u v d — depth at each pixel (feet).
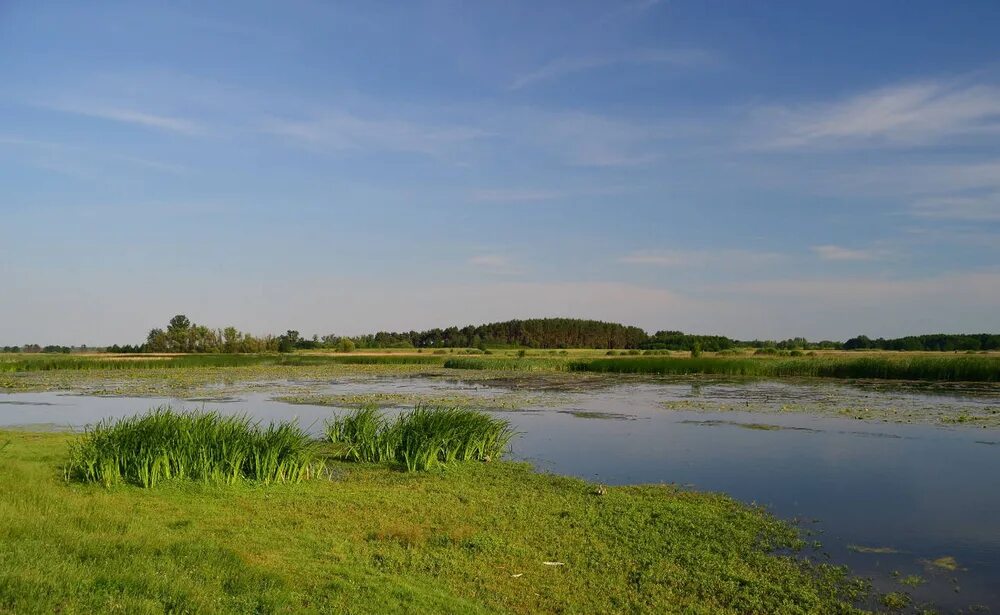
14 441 64.13
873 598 31.04
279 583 26.68
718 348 402.52
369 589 27.71
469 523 40.29
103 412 100.89
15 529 28.02
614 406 106.11
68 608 20.95
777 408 101.96
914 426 82.64
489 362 233.76
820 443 71.10
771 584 32.19
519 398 118.93
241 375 194.18
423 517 41.39
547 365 224.12
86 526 31.07
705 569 33.96
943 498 48.39
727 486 52.21
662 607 29.37
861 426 83.05
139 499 42.60
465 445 62.28
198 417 56.24
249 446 51.37
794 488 51.44
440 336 498.28
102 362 227.81
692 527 40.68
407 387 148.36
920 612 29.66
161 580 24.23
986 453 65.16
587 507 44.57
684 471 57.72
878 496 49.03
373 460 60.90
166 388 145.59
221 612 22.67
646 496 48.44
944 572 34.24
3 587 21.48
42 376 186.50
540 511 43.42
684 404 108.27
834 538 39.45
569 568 33.42
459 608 26.86
